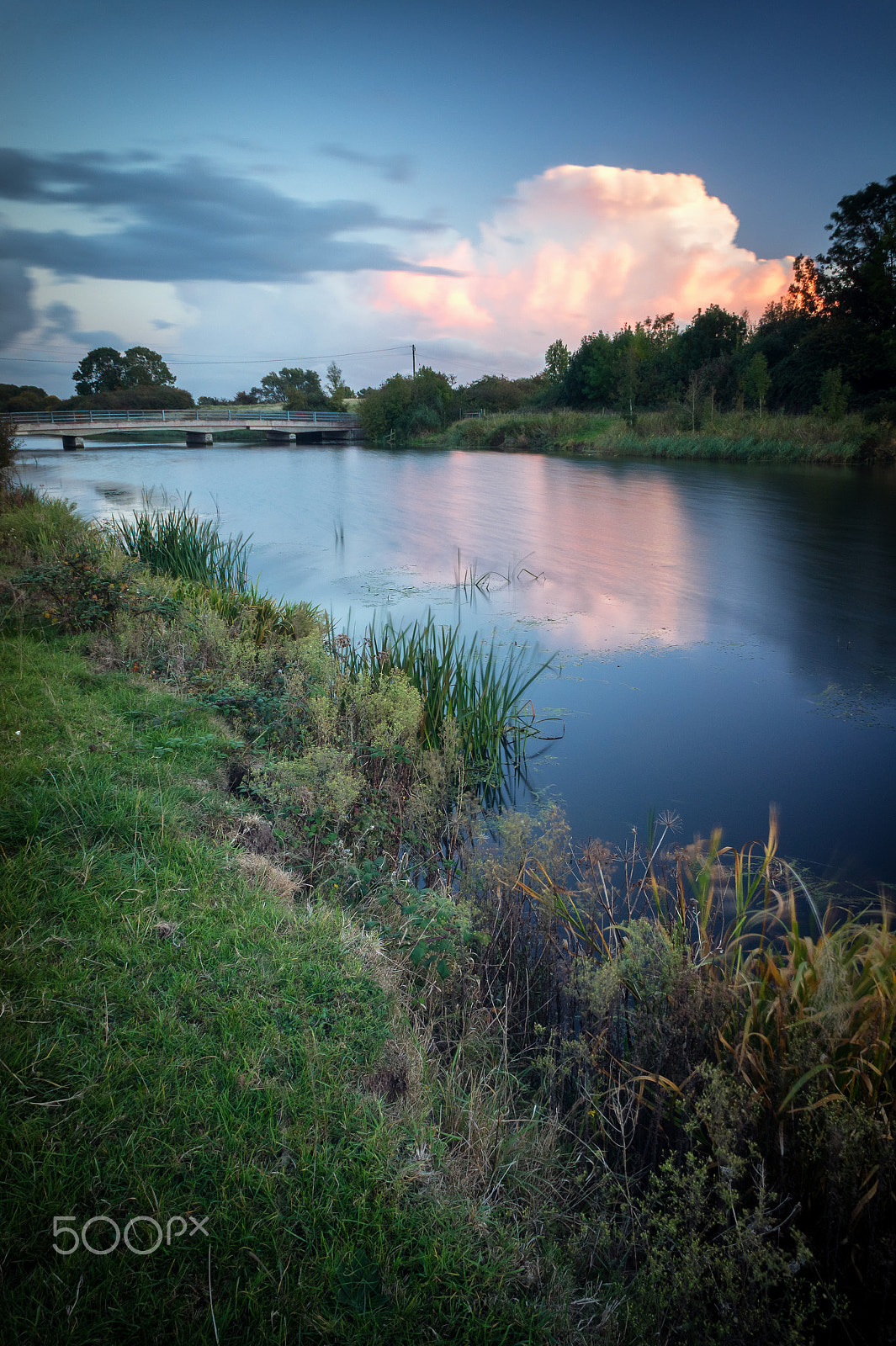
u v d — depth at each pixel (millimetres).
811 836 4734
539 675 7848
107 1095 2158
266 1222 1909
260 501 22562
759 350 44312
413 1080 2508
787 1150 2318
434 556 14188
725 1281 2012
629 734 6398
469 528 17156
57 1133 2035
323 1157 2088
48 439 72938
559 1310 1915
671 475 26875
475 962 3463
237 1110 2195
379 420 57500
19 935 2760
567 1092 2947
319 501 22266
